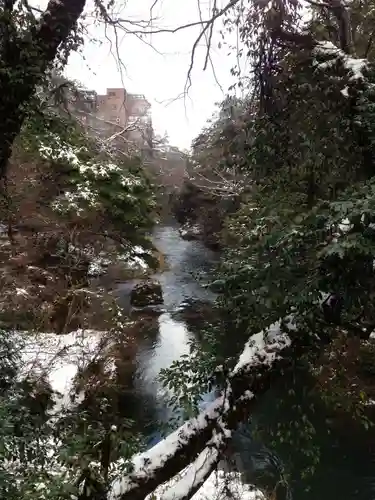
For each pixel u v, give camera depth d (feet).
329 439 25.23
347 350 17.74
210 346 13.83
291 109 13.33
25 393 18.01
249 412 11.30
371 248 8.13
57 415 19.24
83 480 11.16
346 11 13.62
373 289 9.27
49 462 12.69
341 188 11.81
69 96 25.96
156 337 42.91
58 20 12.77
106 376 29.60
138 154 46.37
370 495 22.56
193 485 10.44
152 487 10.55
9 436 10.38
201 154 60.85
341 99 11.59
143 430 26.37
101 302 38.60
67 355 29.35
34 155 27.17
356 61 11.51
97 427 15.25
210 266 60.18
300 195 13.28
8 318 27.94
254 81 14.53
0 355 19.03
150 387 33.71
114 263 43.29
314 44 12.72
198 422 11.39
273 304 10.44
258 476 22.45
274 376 11.51
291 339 11.32
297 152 13.65
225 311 13.98
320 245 9.33
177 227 102.27
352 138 11.32
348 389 15.28
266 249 10.27
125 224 37.14
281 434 13.80
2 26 11.62
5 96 11.75
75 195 32.37
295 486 22.67
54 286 37.58
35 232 38.88
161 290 52.54
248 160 14.82
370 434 24.98
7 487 9.74
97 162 34.30
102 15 14.58
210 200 71.51
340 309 10.94
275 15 12.96
